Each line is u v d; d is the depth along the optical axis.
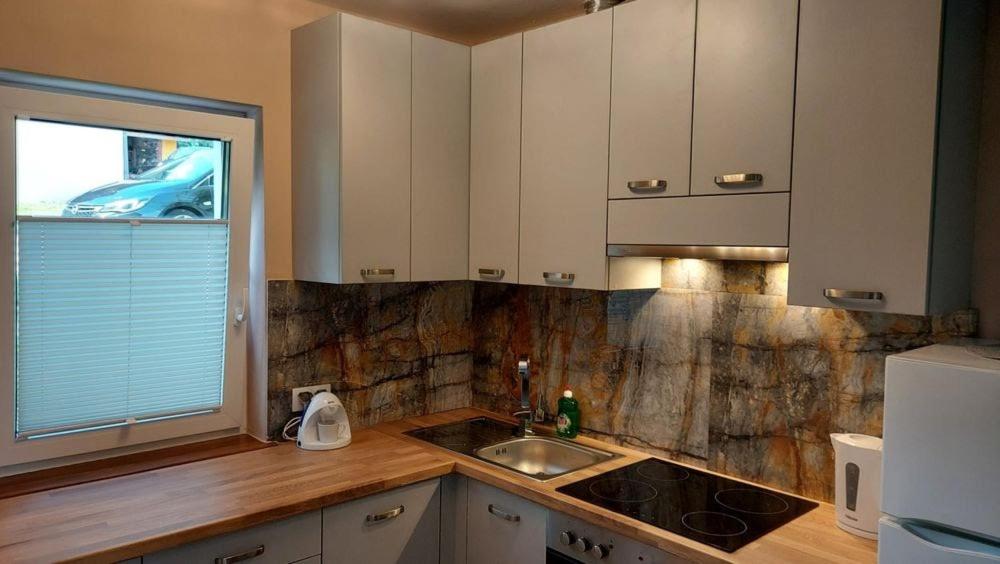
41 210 2.23
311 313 2.79
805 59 1.84
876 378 2.02
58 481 2.24
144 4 2.34
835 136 1.79
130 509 2.01
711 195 2.05
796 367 2.19
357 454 2.57
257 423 2.76
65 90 2.30
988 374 1.39
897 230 1.69
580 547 2.07
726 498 2.16
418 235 2.71
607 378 2.75
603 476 2.35
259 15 2.61
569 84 2.45
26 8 2.11
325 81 2.53
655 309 2.57
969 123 1.81
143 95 2.42
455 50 2.80
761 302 2.28
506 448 2.77
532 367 3.05
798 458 2.19
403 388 3.10
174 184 2.50
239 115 2.71
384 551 2.36
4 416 2.24
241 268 2.69
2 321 2.19
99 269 2.36
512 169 2.67
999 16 1.83
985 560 1.39
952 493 1.44
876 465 1.85
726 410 2.37
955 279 1.78
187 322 2.60
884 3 1.70
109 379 2.44
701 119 2.07
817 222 1.83
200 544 1.93
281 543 2.10
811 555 1.77
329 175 2.53
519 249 2.65
